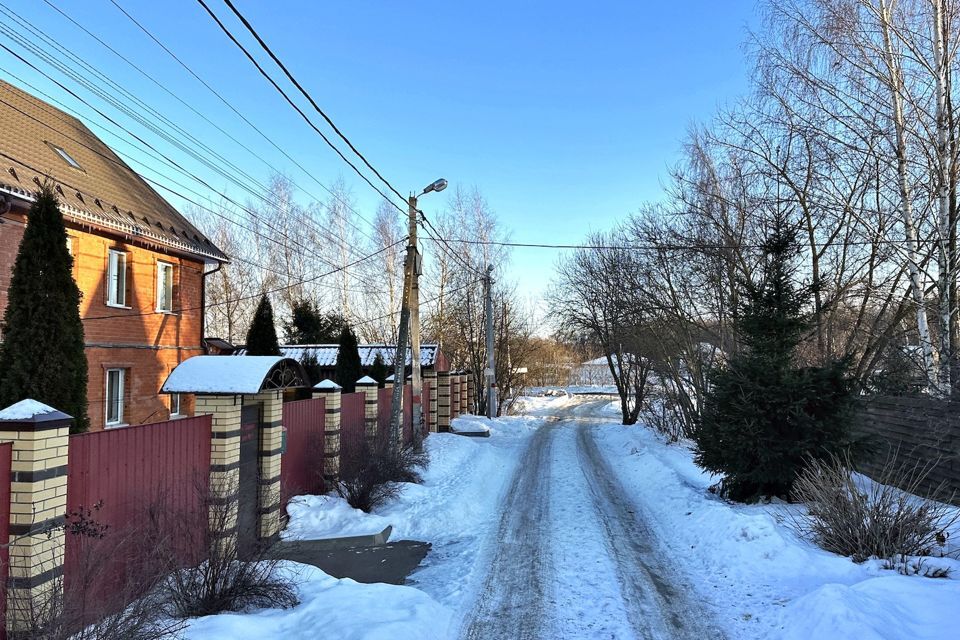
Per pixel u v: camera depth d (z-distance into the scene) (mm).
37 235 7332
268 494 7828
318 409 10258
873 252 13219
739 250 14984
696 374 18469
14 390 7035
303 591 5703
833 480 7062
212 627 4371
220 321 34344
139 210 14633
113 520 5031
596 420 31625
